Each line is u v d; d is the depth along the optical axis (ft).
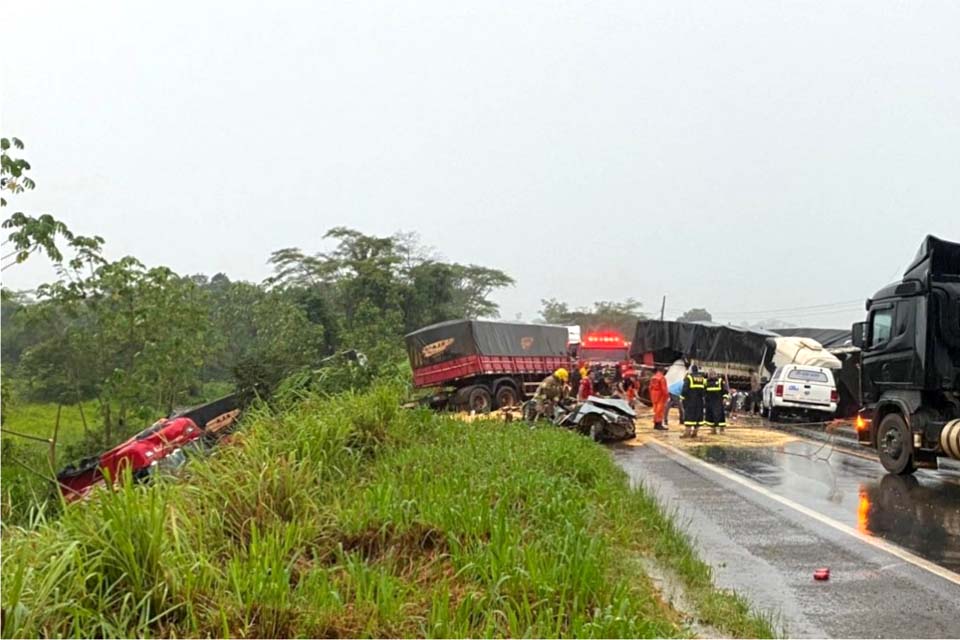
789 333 104.73
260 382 50.24
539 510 23.56
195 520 19.11
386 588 15.48
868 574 22.15
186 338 69.97
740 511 31.32
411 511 21.58
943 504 32.99
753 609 18.86
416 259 187.32
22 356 64.49
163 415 65.82
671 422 74.90
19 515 21.06
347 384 48.67
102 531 15.30
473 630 14.58
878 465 45.65
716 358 93.56
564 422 58.08
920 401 40.73
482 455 33.35
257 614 14.56
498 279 240.53
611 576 18.90
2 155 45.62
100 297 65.05
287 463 23.91
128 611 14.23
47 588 13.30
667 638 14.92
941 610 18.99
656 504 29.71
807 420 77.00
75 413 69.92
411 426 37.96
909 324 41.32
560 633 14.47
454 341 86.17
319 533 20.25
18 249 47.37
